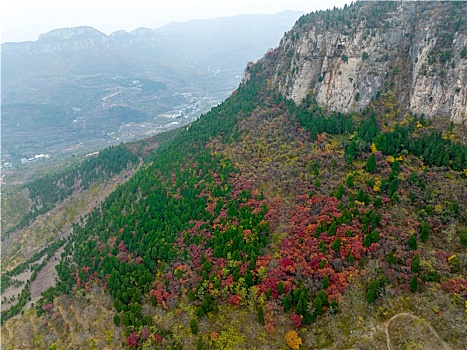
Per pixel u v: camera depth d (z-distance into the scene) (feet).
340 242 282.56
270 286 268.00
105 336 299.58
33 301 399.24
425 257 266.16
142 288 312.91
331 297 255.09
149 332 276.00
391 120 389.39
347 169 349.20
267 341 248.93
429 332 233.76
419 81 384.27
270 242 307.58
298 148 395.96
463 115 346.13
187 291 294.25
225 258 306.76
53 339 325.62
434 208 292.40
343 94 434.71
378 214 295.28
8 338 351.46
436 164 321.93
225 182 391.65
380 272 265.13
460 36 374.63
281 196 349.82
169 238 343.26
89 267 367.04
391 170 326.03
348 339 239.50
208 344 257.75
